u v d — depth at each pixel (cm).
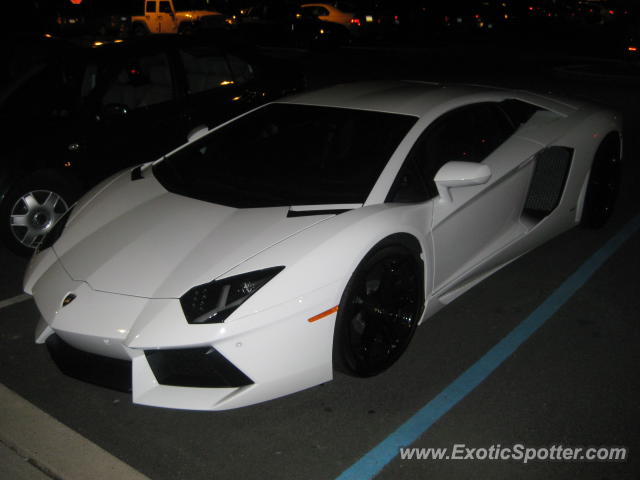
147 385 269
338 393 309
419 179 336
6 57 645
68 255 312
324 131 360
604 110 473
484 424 287
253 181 342
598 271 439
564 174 425
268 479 256
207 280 273
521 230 404
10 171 441
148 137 508
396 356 326
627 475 257
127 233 314
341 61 1577
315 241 286
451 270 356
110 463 263
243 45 605
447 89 404
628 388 312
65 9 2345
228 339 260
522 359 337
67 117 471
